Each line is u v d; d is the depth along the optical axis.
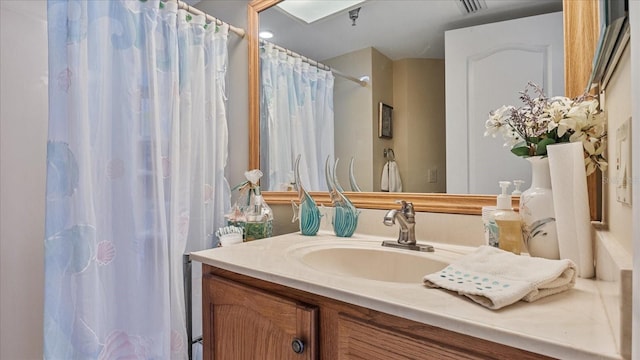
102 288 1.22
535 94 1.00
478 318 0.54
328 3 1.47
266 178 1.65
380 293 0.66
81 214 1.15
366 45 1.36
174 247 1.40
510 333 0.50
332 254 1.11
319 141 1.49
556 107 0.81
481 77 1.10
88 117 1.19
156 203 1.32
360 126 1.37
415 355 0.60
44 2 1.56
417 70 1.23
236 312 0.91
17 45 1.48
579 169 0.73
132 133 1.29
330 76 1.46
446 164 1.16
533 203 0.83
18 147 1.48
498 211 0.90
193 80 1.53
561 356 0.46
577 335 0.48
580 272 0.73
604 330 0.49
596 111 0.77
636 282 0.35
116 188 1.26
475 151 1.11
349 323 0.69
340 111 1.43
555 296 0.63
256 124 1.67
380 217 1.30
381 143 1.31
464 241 1.11
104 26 1.25
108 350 1.23
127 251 1.27
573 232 0.74
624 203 0.55
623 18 0.47
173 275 1.39
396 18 1.28
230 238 1.33
